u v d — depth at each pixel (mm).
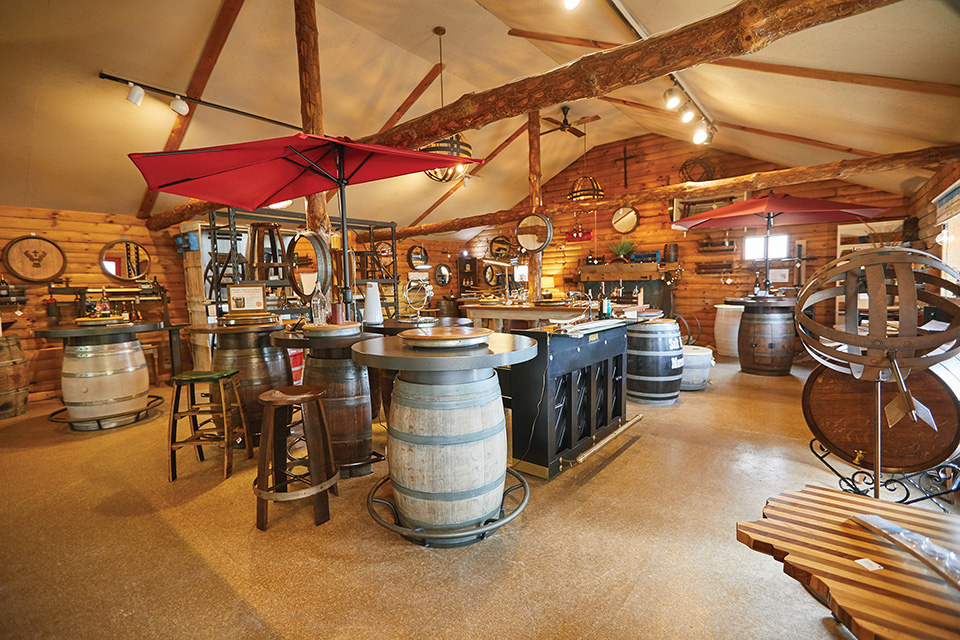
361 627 1516
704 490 2430
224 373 2838
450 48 5059
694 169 7289
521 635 1464
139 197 5688
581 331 2736
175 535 2113
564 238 9312
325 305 2951
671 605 1584
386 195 7902
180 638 1488
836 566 971
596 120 7555
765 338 5223
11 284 5109
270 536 2090
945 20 1882
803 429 3369
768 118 4562
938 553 968
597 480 2576
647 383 4023
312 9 3842
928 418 1599
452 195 8680
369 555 1926
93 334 3670
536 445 2627
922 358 1628
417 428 1891
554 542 1981
